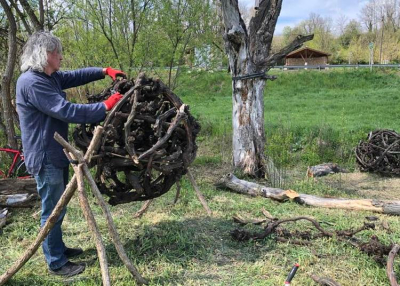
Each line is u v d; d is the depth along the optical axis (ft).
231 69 24.27
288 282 9.39
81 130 13.02
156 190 13.29
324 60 134.41
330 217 17.13
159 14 29.66
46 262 13.46
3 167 22.95
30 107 11.58
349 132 35.50
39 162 11.85
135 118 12.04
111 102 11.77
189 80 33.24
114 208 18.06
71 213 17.39
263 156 24.13
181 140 13.14
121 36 29.99
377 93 75.61
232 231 15.51
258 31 23.35
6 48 30.25
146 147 12.73
